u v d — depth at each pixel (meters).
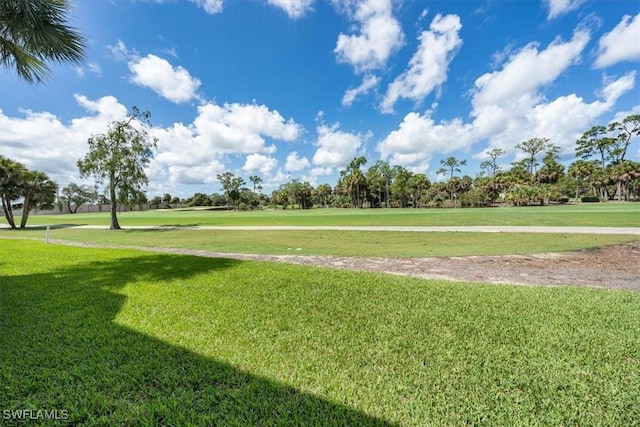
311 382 2.13
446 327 3.11
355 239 11.88
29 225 26.02
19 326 3.16
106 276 5.54
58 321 3.30
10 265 6.69
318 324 3.21
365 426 1.69
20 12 4.20
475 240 10.80
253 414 1.81
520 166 58.75
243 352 2.58
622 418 1.75
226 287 4.73
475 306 3.77
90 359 2.46
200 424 1.73
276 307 3.78
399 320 3.32
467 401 1.91
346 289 4.58
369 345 2.70
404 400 1.93
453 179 58.81
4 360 2.44
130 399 1.96
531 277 5.63
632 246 8.92
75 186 60.44
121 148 19.59
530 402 1.89
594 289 4.54
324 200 71.81
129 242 11.89
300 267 6.27
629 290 4.58
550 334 2.90
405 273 6.03
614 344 2.67
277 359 2.45
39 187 22.94
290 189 67.00
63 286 4.84
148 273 5.76
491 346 2.66
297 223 20.73
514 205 43.12
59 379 2.18
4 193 20.91
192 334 2.96
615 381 2.10
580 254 7.93
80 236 14.80
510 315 3.44
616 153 48.59
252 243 11.11
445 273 6.00
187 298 4.17
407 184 57.66
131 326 3.16
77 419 1.78
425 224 17.25
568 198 49.78
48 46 4.61
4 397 1.97
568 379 2.13
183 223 24.12
